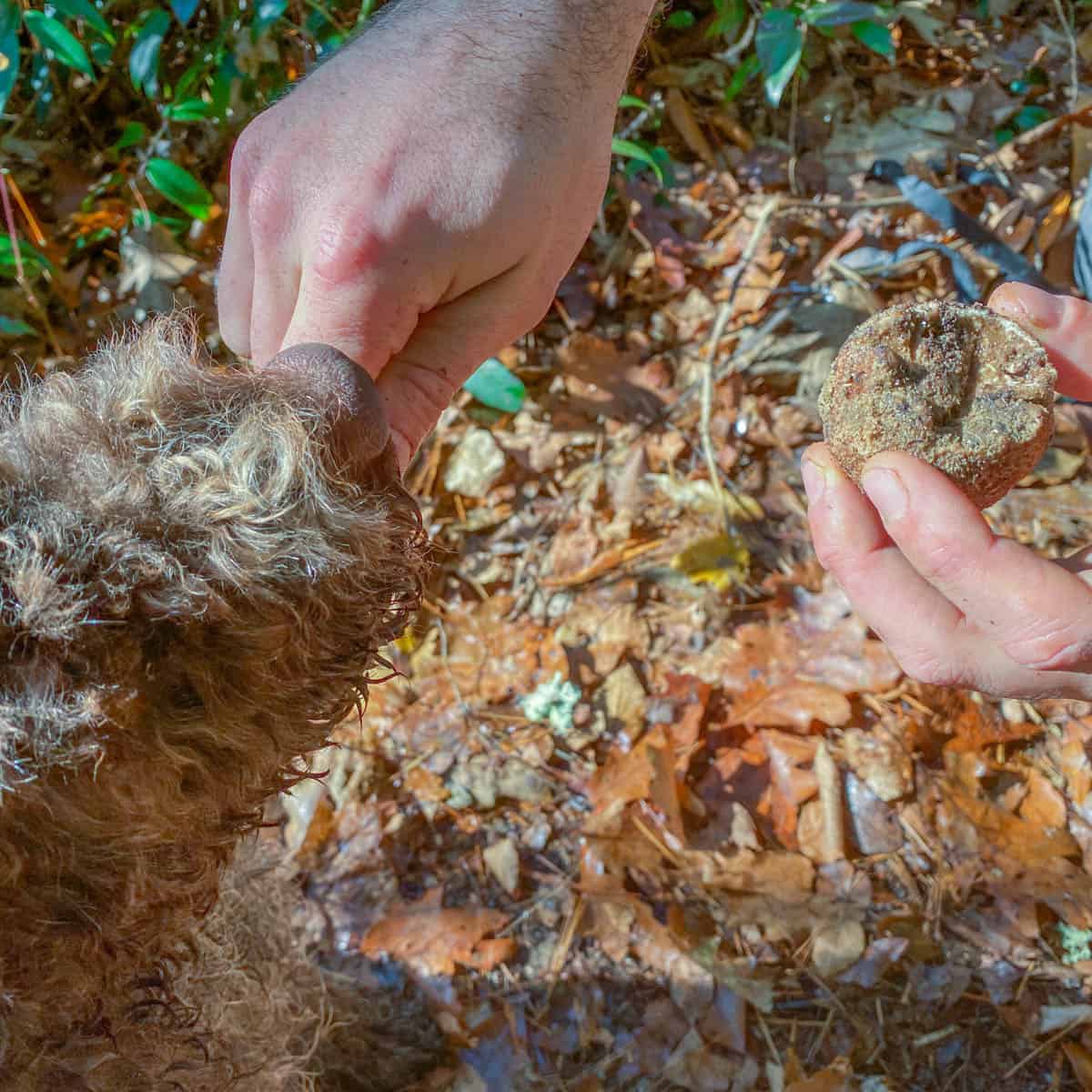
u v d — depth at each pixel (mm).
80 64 498
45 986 243
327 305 281
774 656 503
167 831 237
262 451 223
